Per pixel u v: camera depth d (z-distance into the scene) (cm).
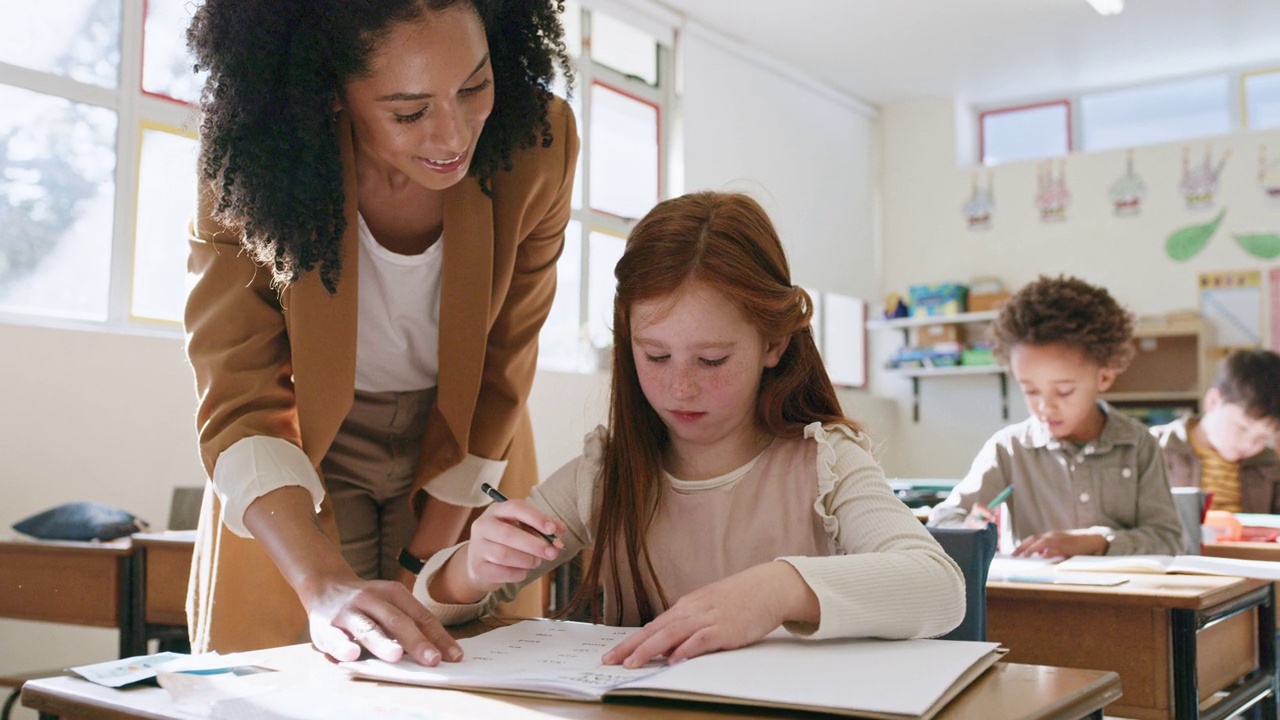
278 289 124
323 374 123
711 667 76
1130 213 610
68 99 334
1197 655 142
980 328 637
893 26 566
